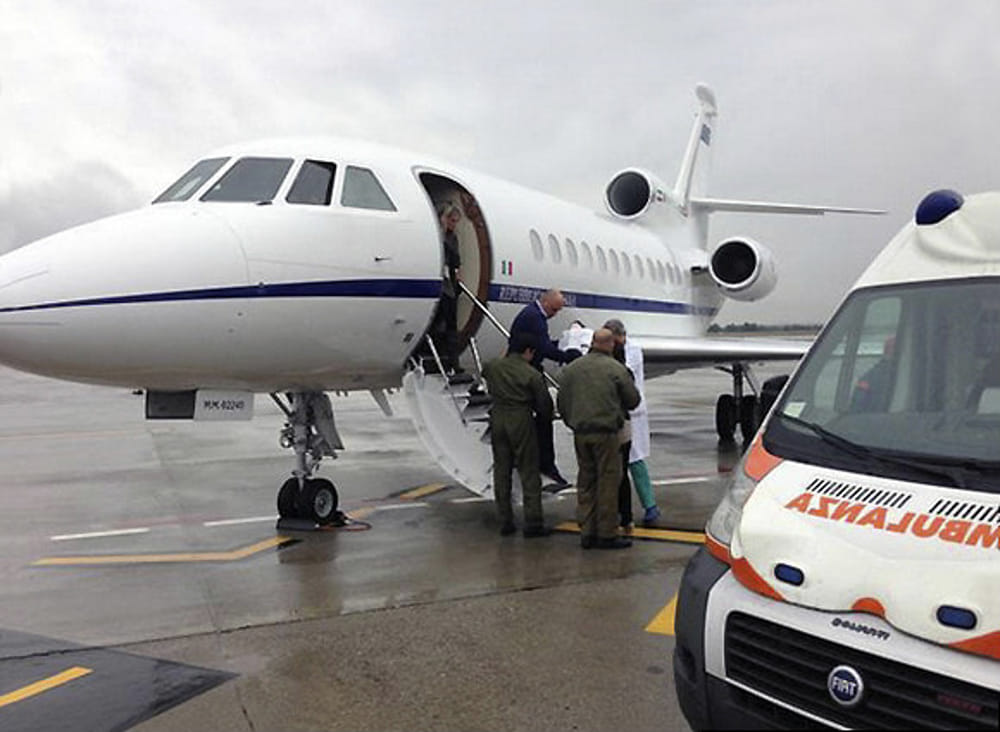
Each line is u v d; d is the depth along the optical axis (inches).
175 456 512.1
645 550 262.7
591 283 438.6
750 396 546.3
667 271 565.6
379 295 290.5
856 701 93.4
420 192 315.9
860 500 107.7
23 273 233.8
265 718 148.8
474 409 330.0
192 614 207.5
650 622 195.5
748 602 106.2
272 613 206.8
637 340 440.1
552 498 352.8
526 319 287.4
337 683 163.6
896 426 121.3
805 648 98.7
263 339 262.4
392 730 143.9
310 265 270.5
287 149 292.4
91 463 486.6
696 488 374.0
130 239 245.6
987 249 134.4
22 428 692.1
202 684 163.9
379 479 415.2
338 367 291.1
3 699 157.6
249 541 287.1
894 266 144.8
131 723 147.0
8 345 231.8
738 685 106.0
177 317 244.2
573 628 191.9
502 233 360.5
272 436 616.1
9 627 200.1
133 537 298.4
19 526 319.9
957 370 124.6
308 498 304.2
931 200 144.2
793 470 120.0
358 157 302.4
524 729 143.7
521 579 231.6
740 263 580.7
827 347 140.5
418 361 322.0
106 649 183.9
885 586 95.2
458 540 280.8
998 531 94.2
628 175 589.6
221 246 254.2
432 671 168.6
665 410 805.9
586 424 258.7
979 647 86.6
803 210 615.8
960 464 108.3
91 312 233.3
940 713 88.1
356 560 256.2
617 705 152.4
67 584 238.4
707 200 661.9
